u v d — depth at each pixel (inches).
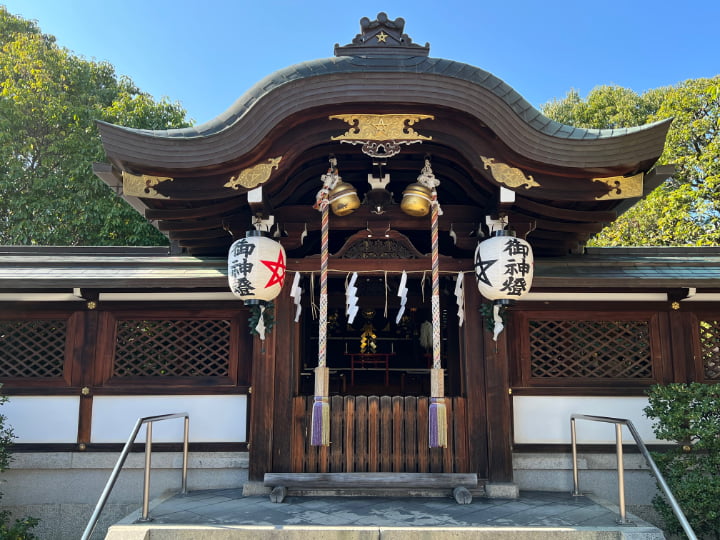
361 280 359.3
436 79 191.6
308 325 379.6
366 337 396.5
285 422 228.5
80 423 247.6
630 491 243.3
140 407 249.6
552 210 219.9
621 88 851.4
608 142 197.5
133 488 245.8
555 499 221.8
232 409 249.9
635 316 256.1
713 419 221.6
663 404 227.1
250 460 226.7
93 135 526.9
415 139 201.5
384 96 191.8
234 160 199.0
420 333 394.9
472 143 203.0
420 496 222.7
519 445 243.9
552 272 244.2
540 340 255.1
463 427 229.3
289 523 185.3
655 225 650.8
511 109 195.0
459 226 232.5
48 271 246.2
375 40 218.1
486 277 211.8
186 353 256.2
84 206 499.5
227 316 258.1
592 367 256.1
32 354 255.1
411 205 216.2
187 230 242.8
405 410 230.7
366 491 223.5
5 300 253.9
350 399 230.8
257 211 212.4
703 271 247.6
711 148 569.9
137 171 203.9
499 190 206.7
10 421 246.8
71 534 243.3
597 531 177.6
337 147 214.7
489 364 231.3
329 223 232.2
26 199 498.3
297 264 233.5
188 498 222.2
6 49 553.6
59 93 530.6
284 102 193.3
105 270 249.8
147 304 256.8
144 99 557.3
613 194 207.9
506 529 178.2
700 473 215.5
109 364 253.3
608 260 263.3
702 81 637.3
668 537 238.5
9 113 506.6
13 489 246.1
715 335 257.4
